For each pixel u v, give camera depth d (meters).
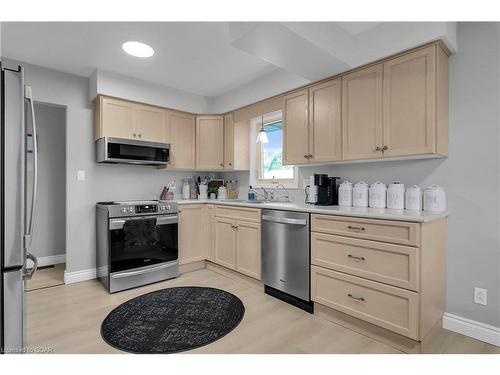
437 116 1.86
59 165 3.73
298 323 2.08
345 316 2.01
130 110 3.15
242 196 3.93
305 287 2.23
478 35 1.89
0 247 1.21
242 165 3.75
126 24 2.13
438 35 1.79
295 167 3.21
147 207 2.89
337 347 1.77
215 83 3.34
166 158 3.31
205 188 3.92
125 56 2.65
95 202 3.11
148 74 3.07
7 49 2.51
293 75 2.77
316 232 2.15
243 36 1.84
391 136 2.04
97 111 3.04
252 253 2.76
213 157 3.76
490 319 1.84
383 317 1.77
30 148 1.37
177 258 3.13
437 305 1.88
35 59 2.70
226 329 1.98
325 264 2.08
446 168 2.03
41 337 1.87
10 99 1.22
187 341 1.83
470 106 1.92
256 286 2.78
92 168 3.10
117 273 2.67
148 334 1.91
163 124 3.43
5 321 1.22
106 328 1.98
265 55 2.07
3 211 1.21
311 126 2.62
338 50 2.08
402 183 2.26
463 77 1.95
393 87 2.03
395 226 1.72
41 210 3.58
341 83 2.37
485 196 1.87
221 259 3.18
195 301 2.46
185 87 3.47
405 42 1.93
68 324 2.04
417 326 1.63
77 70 2.95
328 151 2.46
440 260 1.92
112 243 2.67
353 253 1.92
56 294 2.61
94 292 2.66
